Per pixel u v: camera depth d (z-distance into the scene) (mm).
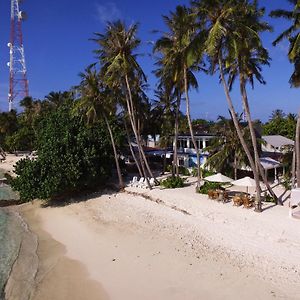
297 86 34469
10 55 124250
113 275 22359
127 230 30469
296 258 22047
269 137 59562
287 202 34375
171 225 30078
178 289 19953
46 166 41094
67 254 26484
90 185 44469
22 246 28797
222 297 18766
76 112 47062
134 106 48656
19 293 20766
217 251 24156
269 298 18281
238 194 36156
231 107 32531
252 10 30141
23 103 102188
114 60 38562
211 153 50438
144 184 43906
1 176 69125
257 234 26125
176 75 39844
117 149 49562
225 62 31328
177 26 38062
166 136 56812
